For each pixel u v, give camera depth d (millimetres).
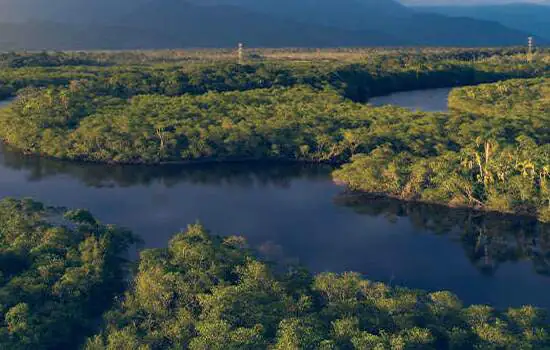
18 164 152500
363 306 68125
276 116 169250
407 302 67750
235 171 148375
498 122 157000
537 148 127250
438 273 95000
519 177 116000
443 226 113188
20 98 194375
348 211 121250
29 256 82000
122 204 124812
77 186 136375
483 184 119500
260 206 124312
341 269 95625
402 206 123500
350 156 151875
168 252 82375
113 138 151625
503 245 105250
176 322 64688
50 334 66000
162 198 129000
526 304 85375
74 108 174750
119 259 90688
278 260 98000
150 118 163375
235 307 65062
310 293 72938
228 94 198375
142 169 148750
